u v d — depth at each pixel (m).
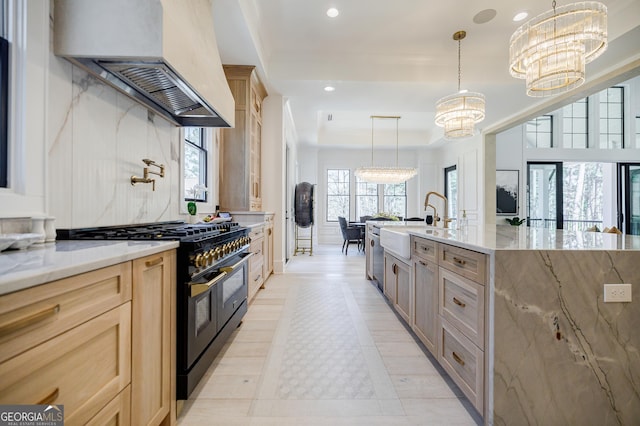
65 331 0.76
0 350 0.61
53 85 1.35
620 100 6.64
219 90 2.13
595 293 1.25
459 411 1.48
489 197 6.07
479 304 1.33
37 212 1.26
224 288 1.94
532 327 1.24
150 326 1.17
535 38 2.48
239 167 3.72
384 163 8.92
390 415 1.45
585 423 1.24
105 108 1.70
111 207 1.76
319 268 5.15
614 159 6.48
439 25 3.36
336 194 8.99
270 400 1.56
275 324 2.59
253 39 3.10
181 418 1.42
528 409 1.23
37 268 0.71
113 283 0.96
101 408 0.90
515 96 4.43
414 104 4.90
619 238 1.70
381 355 2.04
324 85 4.18
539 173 6.70
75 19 1.34
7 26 1.19
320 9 3.09
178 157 2.64
